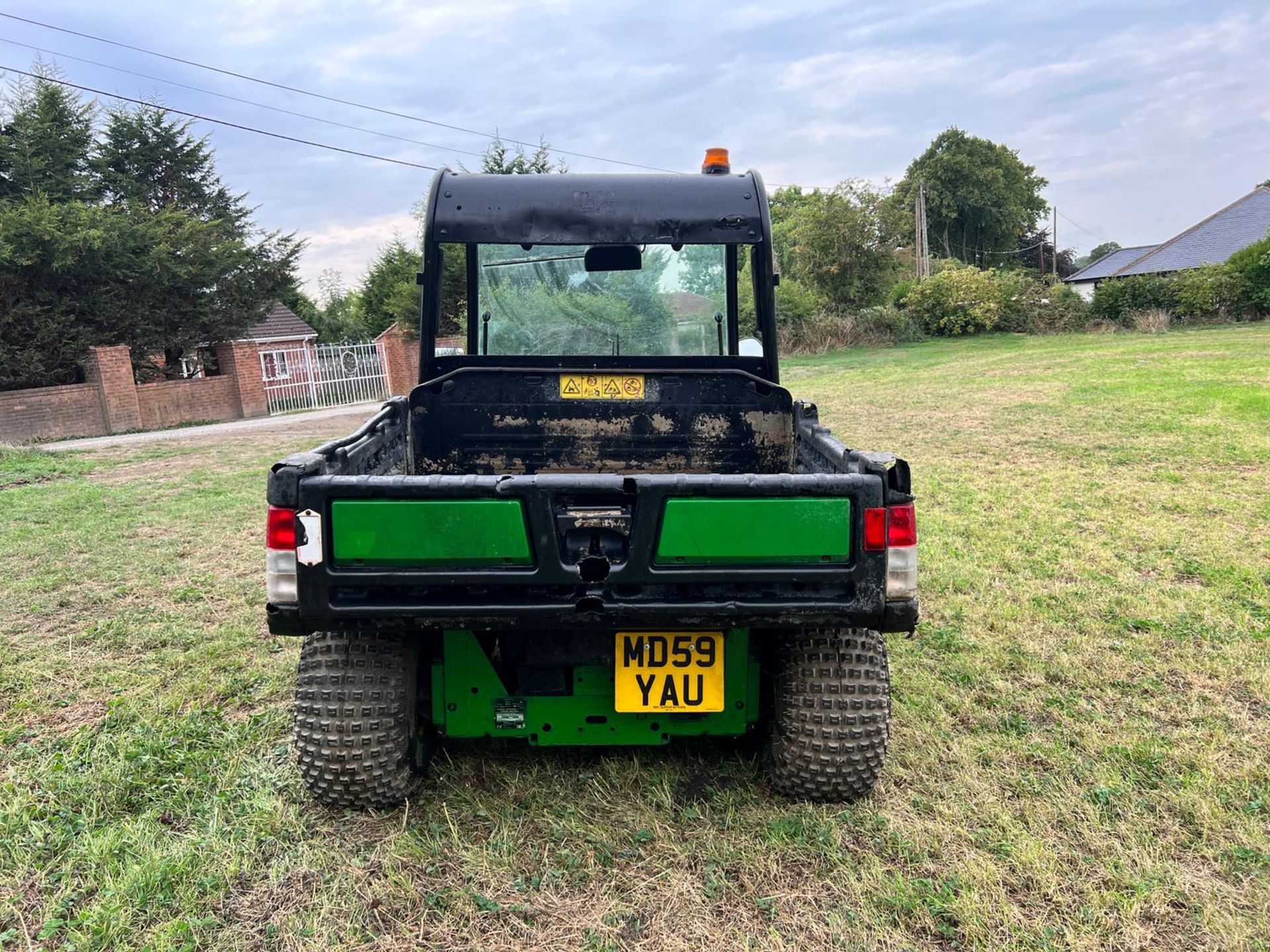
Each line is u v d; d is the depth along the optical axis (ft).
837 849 8.82
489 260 13.26
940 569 17.98
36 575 19.35
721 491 8.08
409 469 12.60
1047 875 8.26
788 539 8.20
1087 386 50.08
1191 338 84.84
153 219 59.77
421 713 10.05
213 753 10.84
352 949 7.57
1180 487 25.03
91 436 54.19
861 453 8.99
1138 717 11.57
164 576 19.22
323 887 8.34
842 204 106.11
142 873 8.34
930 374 64.64
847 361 84.43
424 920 7.91
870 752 9.33
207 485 31.30
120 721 11.86
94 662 14.05
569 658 9.66
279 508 8.12
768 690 10.25
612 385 12.53
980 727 11.41
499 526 8.07
